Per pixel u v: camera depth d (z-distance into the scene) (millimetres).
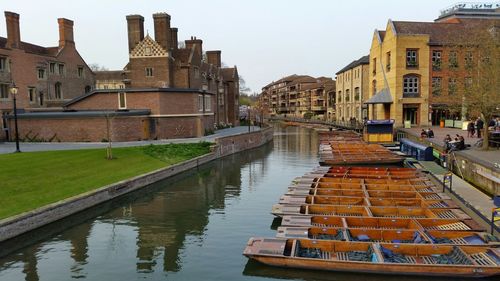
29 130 35219
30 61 39969
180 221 16922
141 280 11508
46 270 12242
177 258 12984
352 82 65938
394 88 45094
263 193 22078
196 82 49812
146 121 36344
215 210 18594
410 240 12742
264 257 11297
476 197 17156
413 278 10625
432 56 44562
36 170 21000
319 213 15633
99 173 22625
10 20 37281
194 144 33562
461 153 22766
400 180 20875
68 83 46719
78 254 13453
